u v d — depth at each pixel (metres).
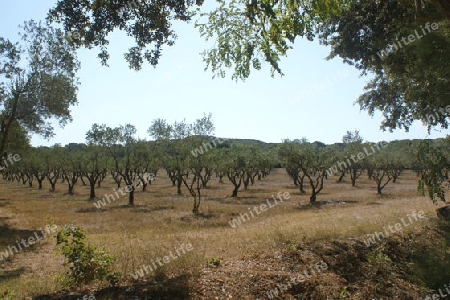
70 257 6.94
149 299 6.68
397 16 12.43
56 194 42.62
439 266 9.77
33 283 7.76
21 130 23.05
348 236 11.67
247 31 8.97
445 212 14.43
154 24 8.93
